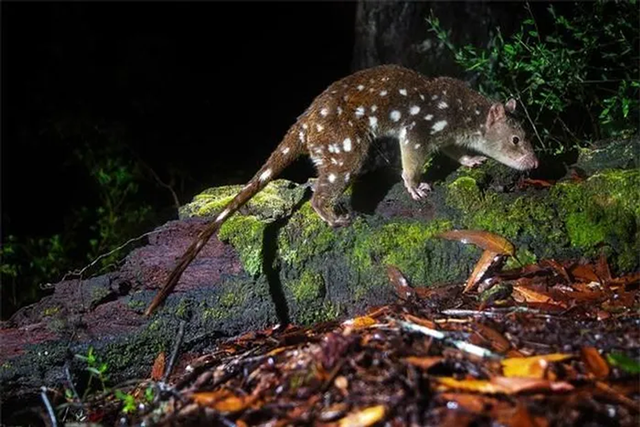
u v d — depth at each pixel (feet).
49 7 6.47
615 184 3.02
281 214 3.07
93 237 5.58
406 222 3.06
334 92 3.28
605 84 4.28
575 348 2.32
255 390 2.31
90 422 2.60
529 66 3.78
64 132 6.02
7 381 2.96
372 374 2.20
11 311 4.73
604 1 3.86
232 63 6.99
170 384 2.70
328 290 3.06
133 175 5.42
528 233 2.98
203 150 6.43
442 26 5.17
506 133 3.38
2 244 5.33
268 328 3.04
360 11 5.44
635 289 2.83
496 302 2.75
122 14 6.75
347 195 3.18
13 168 6.04
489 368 2.20
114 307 3.05
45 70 6.34
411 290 2.95
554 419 2.01
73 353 2.98
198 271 3.07
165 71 6.68
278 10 7.36
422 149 3.33
